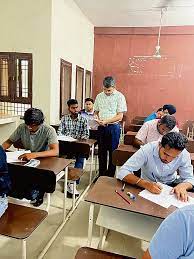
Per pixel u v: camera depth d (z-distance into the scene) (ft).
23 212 4.88
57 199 8.68
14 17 11.80
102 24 18.39
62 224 7.11
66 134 10.47
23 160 6.39
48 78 11.91
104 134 9.97
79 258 3.71
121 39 18.88
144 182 5.07
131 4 14.07
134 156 5.58
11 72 12.34
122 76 19.31
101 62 19.48
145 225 4.79
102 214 5.03
